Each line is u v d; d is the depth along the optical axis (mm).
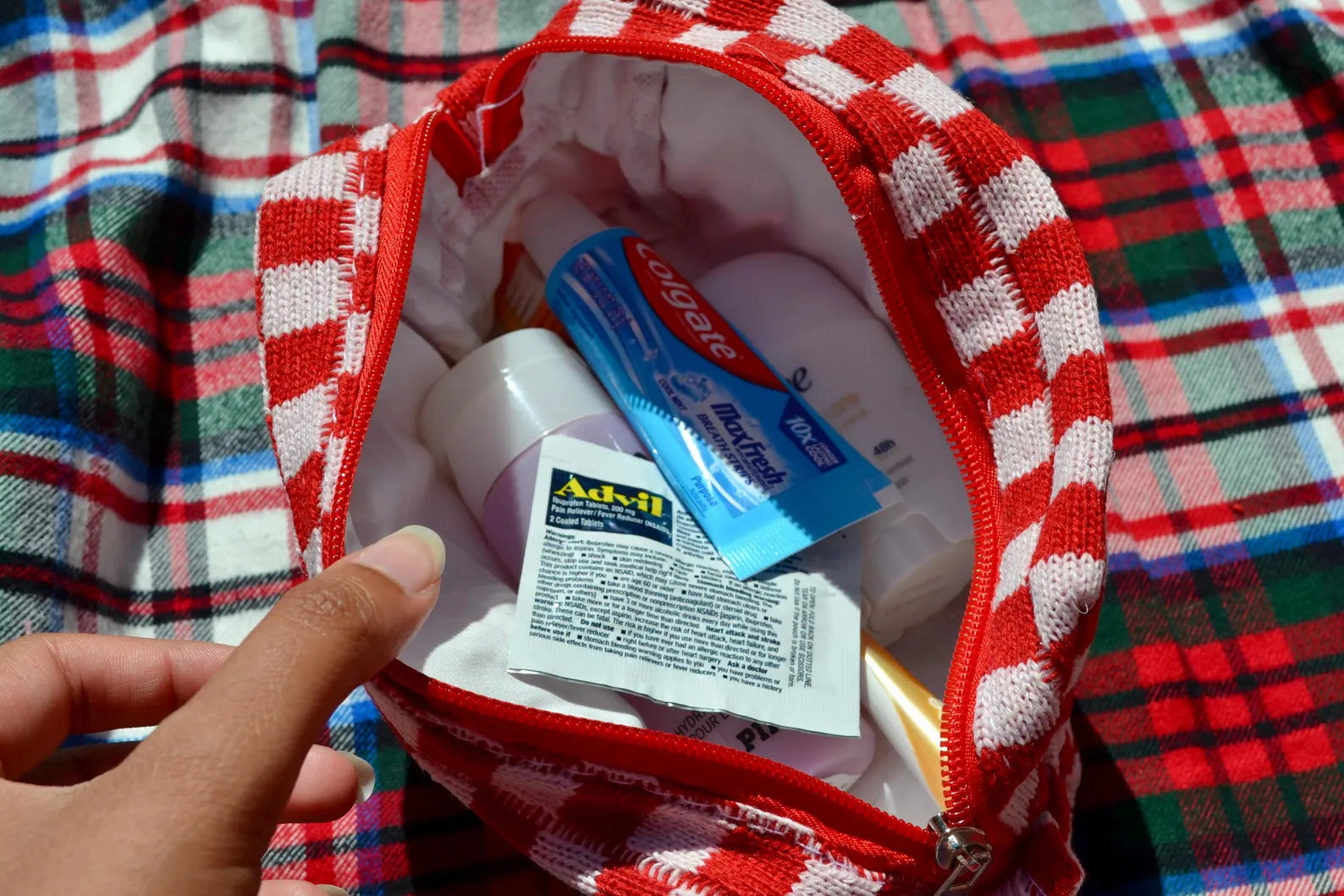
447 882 475
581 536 394
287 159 623
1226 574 525
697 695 381
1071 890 340
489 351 423
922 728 392
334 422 356
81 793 273
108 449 532
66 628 502
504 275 493
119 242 566
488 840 480
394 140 406
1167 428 557
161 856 261
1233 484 543
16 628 485
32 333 537
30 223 589
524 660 367
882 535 423
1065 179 612
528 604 377
